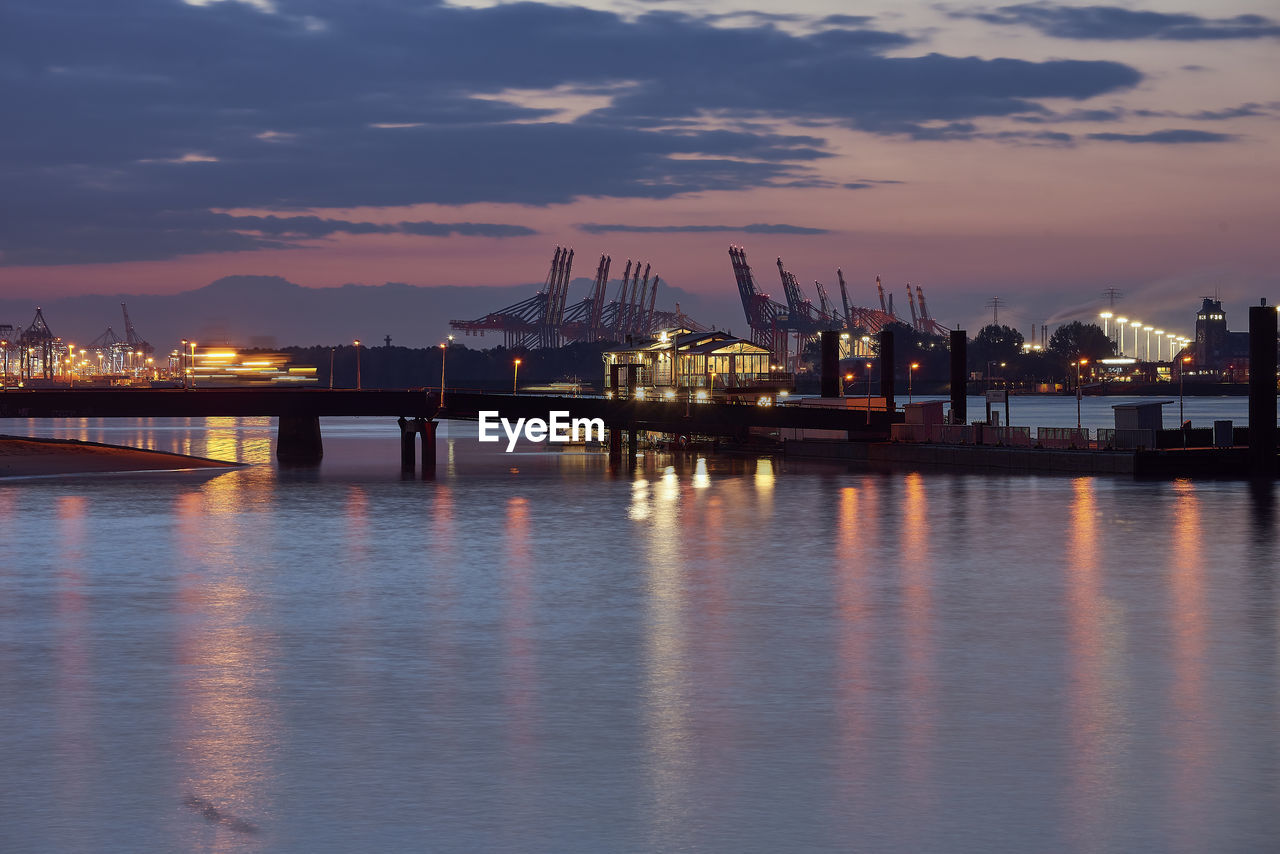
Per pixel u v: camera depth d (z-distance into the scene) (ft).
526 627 193.06
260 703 142.51
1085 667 161.17
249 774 114.11
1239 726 130.21
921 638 182.91
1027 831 98.17
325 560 278.05
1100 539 308.60
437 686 151.33
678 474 561.84
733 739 126.11
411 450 605.73
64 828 99.55
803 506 403.54
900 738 126.00
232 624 196.85
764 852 94.27
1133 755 119.14
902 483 488.85
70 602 220.43
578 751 121.80
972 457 570.46
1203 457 508.12
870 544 303.27
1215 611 206.28
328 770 115.34
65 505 420.36
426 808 104.32
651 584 240.12
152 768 115.96
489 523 359.87
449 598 223.10
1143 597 221.66
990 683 151.84
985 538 312.29
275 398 582.35
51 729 130.62
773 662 165.37
